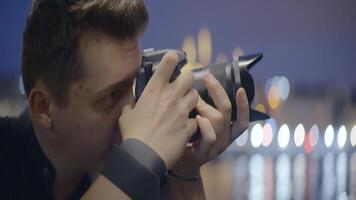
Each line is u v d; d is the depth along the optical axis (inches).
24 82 21.4
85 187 24.4
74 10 19.6
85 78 19.7
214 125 22.3
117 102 20.7
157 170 19.6
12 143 22.8
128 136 20.0
